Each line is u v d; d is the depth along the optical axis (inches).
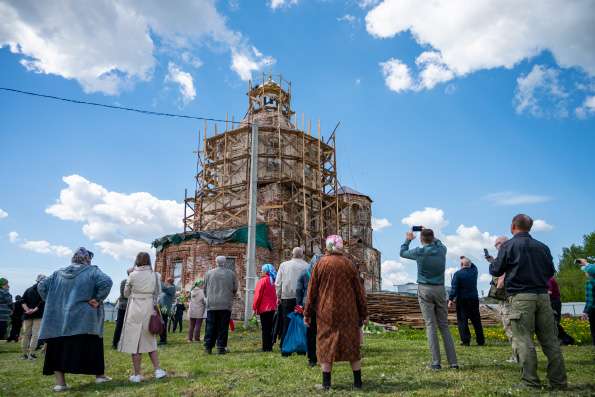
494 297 308.2
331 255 221.5
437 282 260.2
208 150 1277.1
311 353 277.0
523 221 221.0
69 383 257.8
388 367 262.1
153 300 264.8
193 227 1214.9
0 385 253.8
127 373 283.9
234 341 464.4
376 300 781.9
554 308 384.5
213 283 368.5
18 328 574.2
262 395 202.1
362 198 1616.6
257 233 1032.2
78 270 245.3
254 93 1421.0
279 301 381.4
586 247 2074.3
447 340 257.9
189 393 212.5
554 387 200.5
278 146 1218.0
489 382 214.1
